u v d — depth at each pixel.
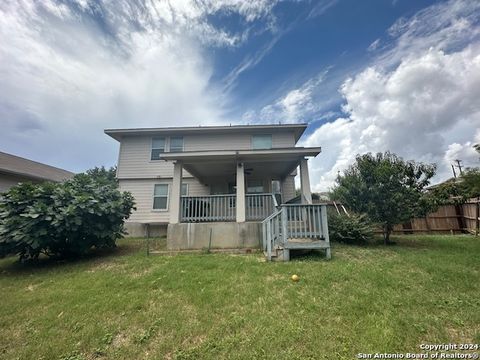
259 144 12.45
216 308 3.32
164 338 2.72
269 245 5.89
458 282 3.99
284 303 3.40
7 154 13.43
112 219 6.97
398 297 3.46
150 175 12.29
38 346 2.64
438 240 8.16
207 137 12.62
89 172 23.08
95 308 3.43
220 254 6.73
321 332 2.69
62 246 6.68
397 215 7.25
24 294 4.15
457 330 2.70
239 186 8.21
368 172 7.59
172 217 7.91
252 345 2.52
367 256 5.83
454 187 7.27
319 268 4.85
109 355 2.48
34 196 6.16
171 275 4.71
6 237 5.69
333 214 8.07
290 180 12.27
